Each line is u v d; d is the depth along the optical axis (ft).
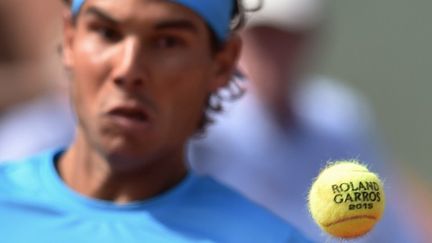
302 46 41.88
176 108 24.72
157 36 24.31
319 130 40.91
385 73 76.64
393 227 41.88
